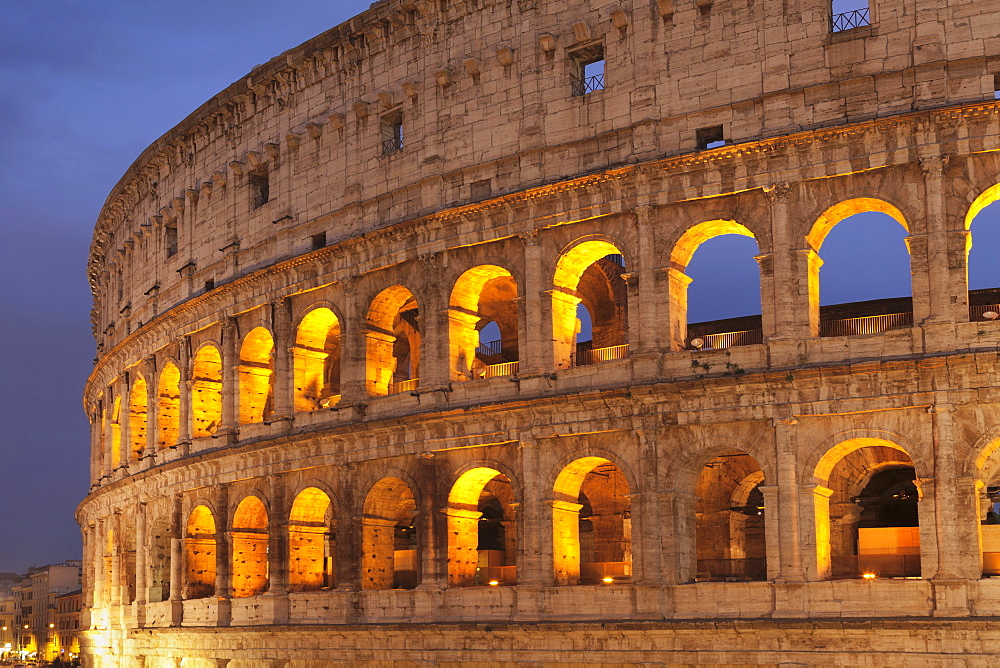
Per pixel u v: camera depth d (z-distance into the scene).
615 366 63.91
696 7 64.50
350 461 74.56
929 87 58.12
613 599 62.25
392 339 77.62
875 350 57.88
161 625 89.38
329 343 93.38
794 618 56.62
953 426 55.47
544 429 65.44
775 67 61.75
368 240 75.31
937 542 55.06
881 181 58.59
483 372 74.50
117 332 108.81
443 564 69.38
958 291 56.62
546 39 68.88
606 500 76.62
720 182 62.09
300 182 82.44
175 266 96.00
